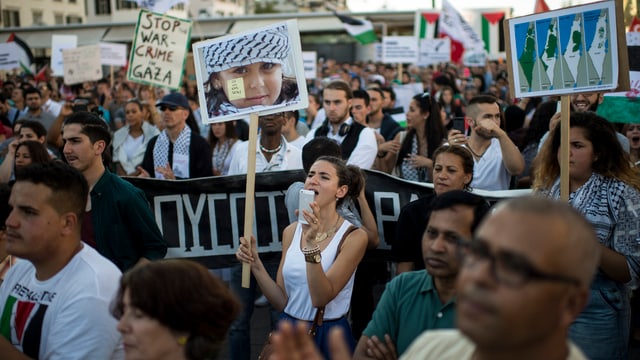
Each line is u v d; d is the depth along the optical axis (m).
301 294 3.34
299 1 57.62
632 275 3.18
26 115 10.18
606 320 3.14
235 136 7.08
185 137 6.18
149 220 3.70
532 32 3.62
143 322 1.90
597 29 3.40
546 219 1.39
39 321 2.45
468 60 16.55
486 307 1.38
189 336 1.91
